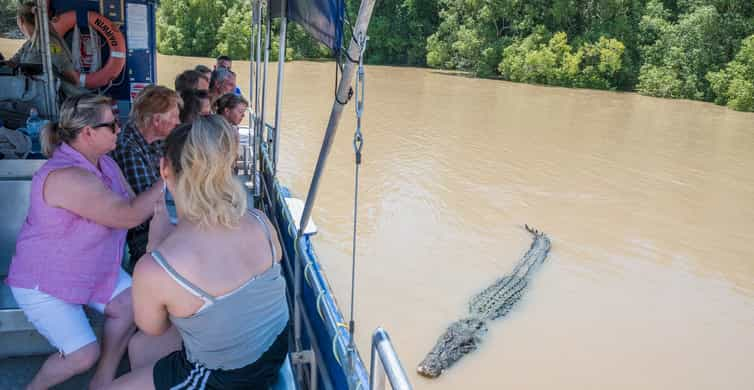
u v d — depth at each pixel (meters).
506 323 8.98
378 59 44.06
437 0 42.72
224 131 1.61
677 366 8.34
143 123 3.05
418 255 10.94
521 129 23.33
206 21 36.16
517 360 8.17
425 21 43.34
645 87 35.00
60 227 2.12
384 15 44.16
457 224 12.74
